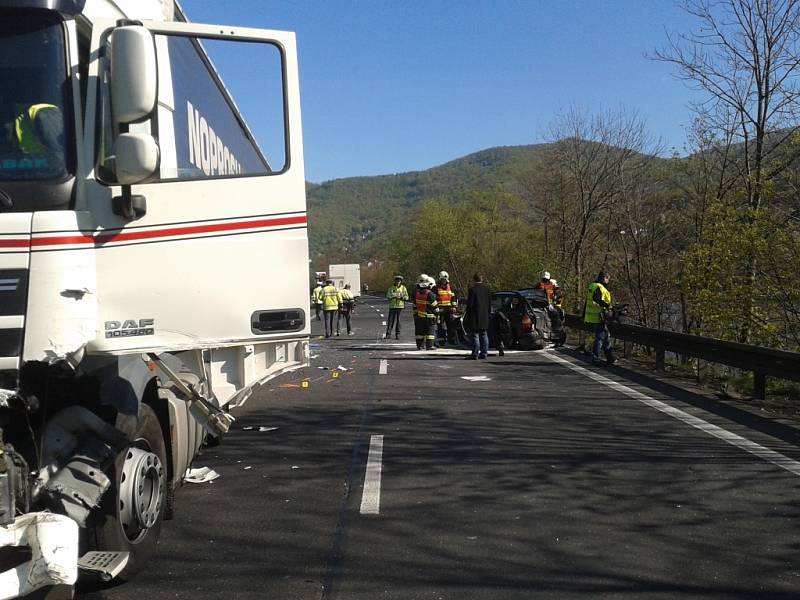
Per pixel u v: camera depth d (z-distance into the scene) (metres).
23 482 3.70
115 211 4.17
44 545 3.45
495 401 11.42
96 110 4.15
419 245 67.12
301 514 6.11
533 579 4.79
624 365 16.53
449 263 63.69
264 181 4.82
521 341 19.94
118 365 4.60
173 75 4.86
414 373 14.90
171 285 4.44
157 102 4.34
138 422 4.71
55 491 3.89
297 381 13.63
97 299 4.08
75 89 4.09
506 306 20.38
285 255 4.87
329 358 17.86
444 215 63.59
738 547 5.36
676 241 23.97
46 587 3.59
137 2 5.07
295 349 6.86
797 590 4.62
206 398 5.46
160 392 5.27
